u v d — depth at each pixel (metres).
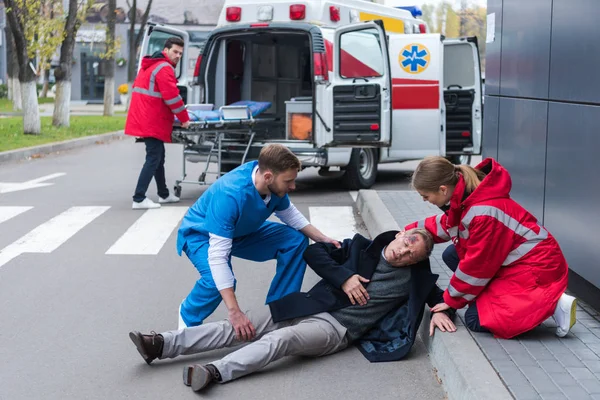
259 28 11.50
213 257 4.67
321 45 10.94
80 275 6.87
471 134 13.10
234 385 4.46
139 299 6.16
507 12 7.16
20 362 4.83
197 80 12.01
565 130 5.71
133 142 21.55
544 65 6.15
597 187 5.16
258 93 12.70
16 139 18.86
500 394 3.78
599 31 5.12
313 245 4.95
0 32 49.50
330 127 11.08
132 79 36.59
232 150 11.48
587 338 4.60
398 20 14.20
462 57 13.13
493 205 4.50
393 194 10.35
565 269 4.62
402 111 12.09
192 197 11.13
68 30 23.20
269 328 4.83
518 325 4.51
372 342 4.94
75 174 13.77
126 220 9.30
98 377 4.59
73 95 46.66
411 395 4.33
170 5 42.81
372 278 4.85
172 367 4.74
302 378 4.56
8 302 6.07
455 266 5.30
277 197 4.88
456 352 4.35
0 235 8.45
